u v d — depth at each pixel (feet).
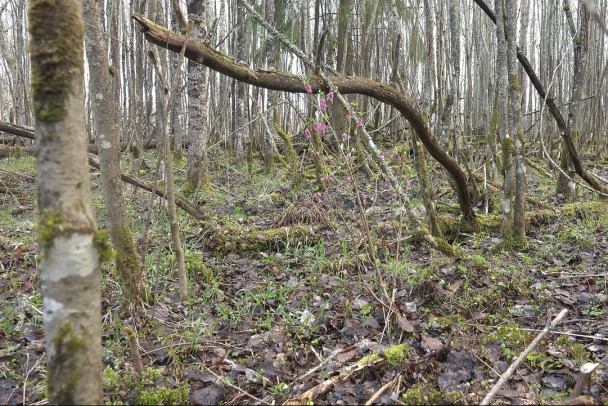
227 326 10.89
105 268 13.17
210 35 10.54
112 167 10.35
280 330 10.50
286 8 36.91
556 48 39.47
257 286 12.96
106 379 7.84
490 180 23.40
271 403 7.86
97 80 10.03
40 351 9.32
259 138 41.06
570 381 8.16
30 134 17.29
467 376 8.53
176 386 8.19
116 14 31.17
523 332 9.91
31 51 4.41
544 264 14.48
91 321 4.69
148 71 41.91
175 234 11.51
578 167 19.43
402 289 12.11
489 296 11.64
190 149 24.97
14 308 10.85
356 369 8.47
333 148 31.42
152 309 10.69
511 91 14.73
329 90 11.89
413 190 22.75
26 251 15.31
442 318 10.59
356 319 10.81
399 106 13.01
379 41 47.62
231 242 16.34
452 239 17.70
